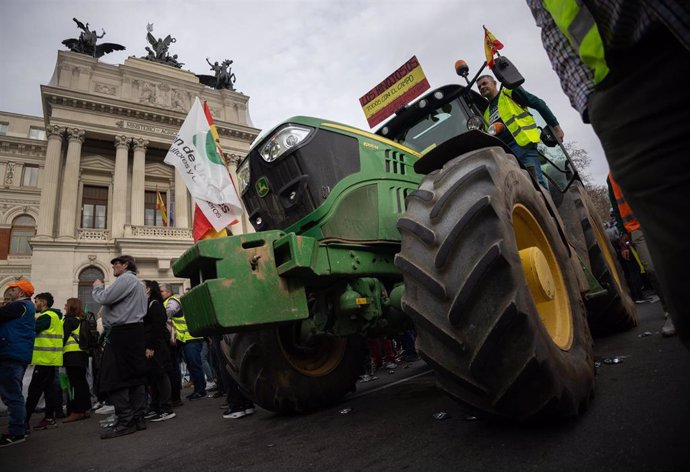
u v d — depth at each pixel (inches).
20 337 170.7
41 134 1434.5
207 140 186.7
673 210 31.6
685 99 30.6
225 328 76.6
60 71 994.1
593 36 36.1
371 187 105.8
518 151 120.3
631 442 54.1
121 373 151.3
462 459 61.5
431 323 65.2
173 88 1122.0
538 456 56.6
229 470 80.9
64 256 876.0
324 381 127.4
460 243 65.8
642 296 267.7
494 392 62.2
